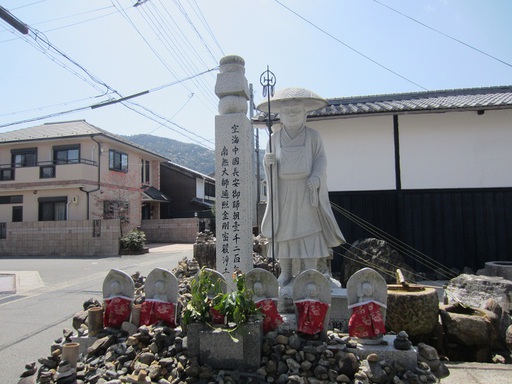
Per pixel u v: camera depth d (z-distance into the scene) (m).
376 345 4.82
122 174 27.83
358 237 12.27
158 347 4.71
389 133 12.30
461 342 5.71
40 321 8.00
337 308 6.20
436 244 12.00
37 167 24.59
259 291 5.05
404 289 6.23
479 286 7.95
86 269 15.85
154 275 5.36
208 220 31.45
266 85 6.70
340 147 12.51
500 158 11.85
